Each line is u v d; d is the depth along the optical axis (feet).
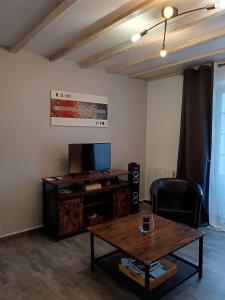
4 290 6.75
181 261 7.96
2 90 9.47
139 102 14.44
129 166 12.61
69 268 7.84
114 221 8.27
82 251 8.96
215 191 11.21
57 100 10.96
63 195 9.86
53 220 10.07
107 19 6.98
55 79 10.85
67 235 10.05
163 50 6.91
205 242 9.71
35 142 10.48
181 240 6.91
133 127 14.26
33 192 10.56
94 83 12.25
